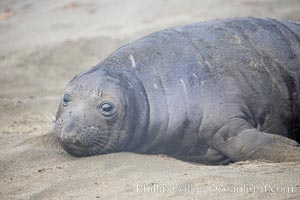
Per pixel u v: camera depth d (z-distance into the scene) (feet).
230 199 40.63
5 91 87.92
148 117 52.44
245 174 45.19
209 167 48.11
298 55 57.77
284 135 57.47
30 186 45.52
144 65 53.88
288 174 44.93
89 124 50.72
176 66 53.83
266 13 110.63
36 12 132.77
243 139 51.60
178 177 45.11
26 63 101.50
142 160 49.98
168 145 53.72
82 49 104.27
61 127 50.78
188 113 52.70
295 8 114.21
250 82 54.54
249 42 56.39
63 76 95.20
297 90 57.11
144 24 111.65
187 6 118.93
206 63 54.19
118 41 104.58
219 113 52.70
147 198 41.57
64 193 43.83
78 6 130.52
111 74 52.65
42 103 76.54
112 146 51.80
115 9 124.26
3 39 115.85
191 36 55.83
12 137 59.06
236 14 110.73
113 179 45.78
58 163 50.39
